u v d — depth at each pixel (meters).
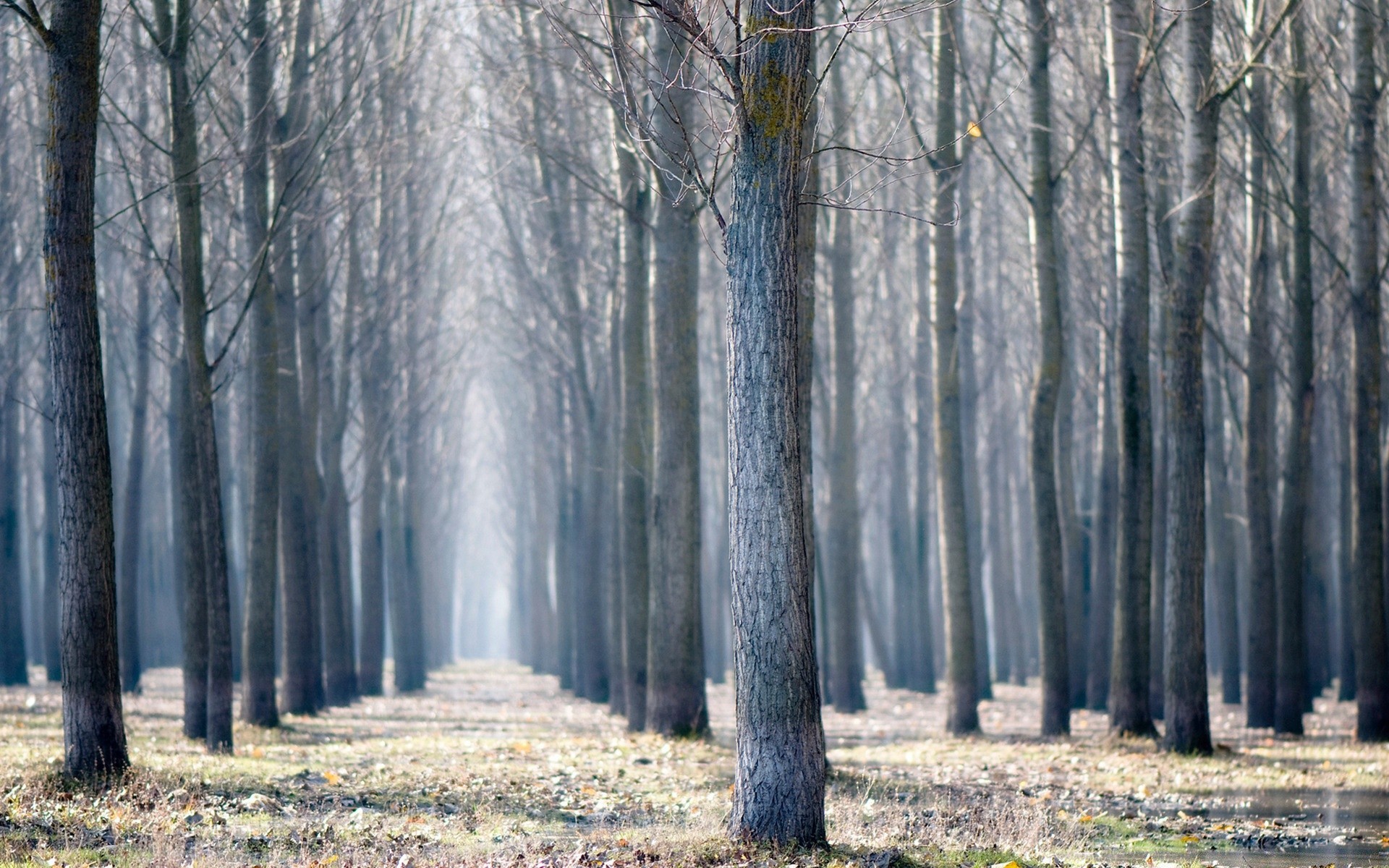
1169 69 24.19
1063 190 28.47
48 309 12.20
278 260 20.44
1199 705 18.05
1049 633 21.58
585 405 31.66
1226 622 31.44
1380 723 20.27
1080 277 26.77
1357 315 20.58
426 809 11.50
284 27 21.73
